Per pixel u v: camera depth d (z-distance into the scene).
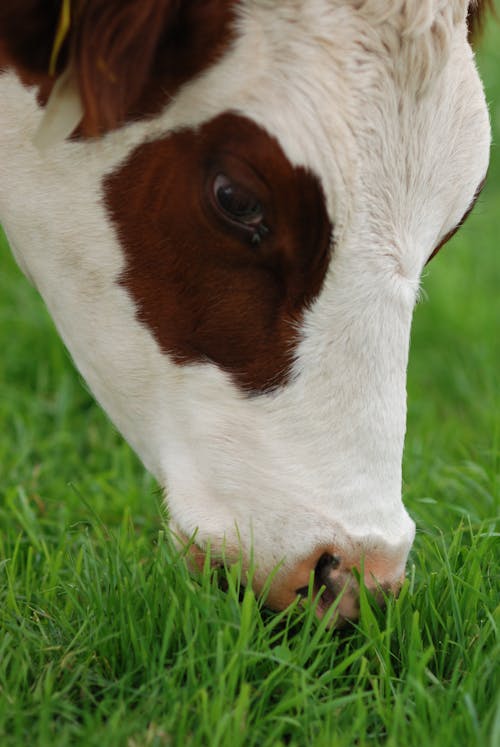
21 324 9.48
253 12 4.82
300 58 4.84
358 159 4.89
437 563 6.14
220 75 4.86
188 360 5.25
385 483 5.10
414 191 5.05
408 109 4.98
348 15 4.86
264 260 4.99
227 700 4.86
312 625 5.18
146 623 5.31
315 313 4.99
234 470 5.16
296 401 5.07
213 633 5.15
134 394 5.46
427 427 8.62
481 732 4.70
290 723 4.88
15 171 5.43
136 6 4.59
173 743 4.69
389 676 5.14
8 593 5.64
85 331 5.51
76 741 4.77
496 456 7.28
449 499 7.21
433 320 10.91
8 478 7.52
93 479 7.55
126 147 5.10
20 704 4.86
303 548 5.03
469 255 12.19
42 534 6.75
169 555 5.61
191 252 5.09
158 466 5.51
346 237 4.93
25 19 4.89
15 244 5.72
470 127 5.22
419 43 4.91
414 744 4.68
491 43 15.13
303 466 5.07
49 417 8.66
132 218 5.19
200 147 4.95
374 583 5.07
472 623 5.50
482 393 9.88
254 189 4.87
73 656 5.23
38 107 5.29
